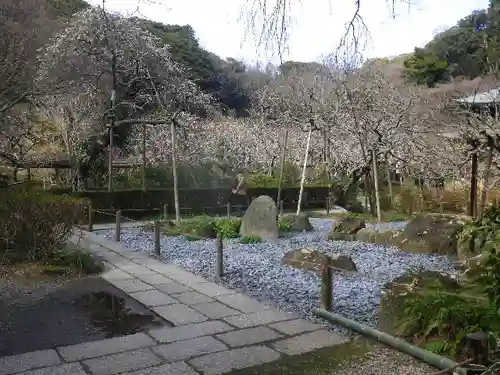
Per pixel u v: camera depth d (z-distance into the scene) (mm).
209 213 14477
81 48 14625
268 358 3766
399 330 3965
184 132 17297
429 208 13594
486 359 2814
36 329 4496
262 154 18969
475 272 2844
